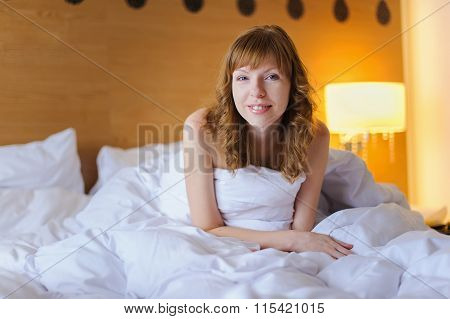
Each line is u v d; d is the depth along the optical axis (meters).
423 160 1.37
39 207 1.52
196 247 0.91
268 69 1.09
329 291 0.77
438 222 1.37
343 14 1.39
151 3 1.35
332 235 1.09
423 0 1.37
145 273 0.90
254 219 1.21
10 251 1.10
